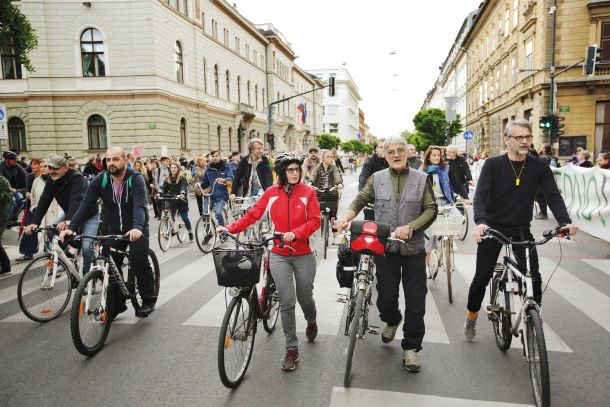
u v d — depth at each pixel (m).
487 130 39.19
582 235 9.80
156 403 3.25
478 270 4.01
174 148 28.77
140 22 26.09
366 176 6.36
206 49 34.19
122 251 4.79
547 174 3.74
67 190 5.50
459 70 59.00
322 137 78.06
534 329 3.10
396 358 3.93
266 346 4.22
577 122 23.27
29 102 26.22
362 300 3.53
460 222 5.30
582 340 4.23
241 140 43.03
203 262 7.73
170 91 28.36
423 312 3.70
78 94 26.33
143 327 4.70
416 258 3.73
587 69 16.62
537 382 3.11
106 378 3.62
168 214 8.84
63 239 4.34
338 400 3.26
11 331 4.68
